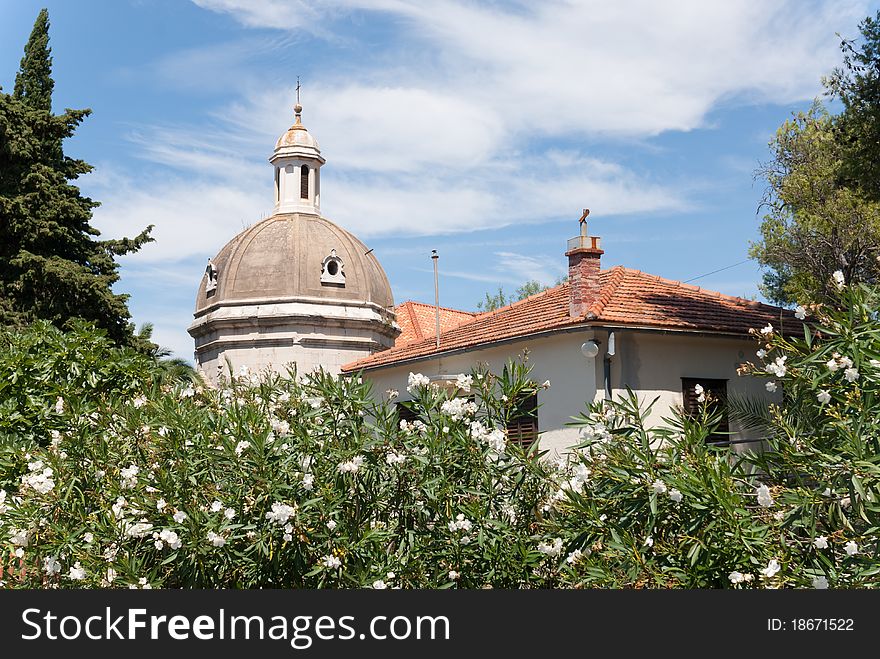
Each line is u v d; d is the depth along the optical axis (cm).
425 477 712
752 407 1506
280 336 4078
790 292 3381
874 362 565
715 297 2025
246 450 722
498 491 727
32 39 3659
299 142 4716
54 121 3222
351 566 689
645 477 580
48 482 786
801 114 3150
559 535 671
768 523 554
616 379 1630
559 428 1683
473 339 1978
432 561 705
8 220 3047
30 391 1380
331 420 757
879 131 1622
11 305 2964
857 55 1642
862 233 2950
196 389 961
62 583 747
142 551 747
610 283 1897
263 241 4338
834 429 579
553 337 1720
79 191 3294
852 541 514
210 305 4262
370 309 4297
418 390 786
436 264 2455
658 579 552
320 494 699
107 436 871
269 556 685
